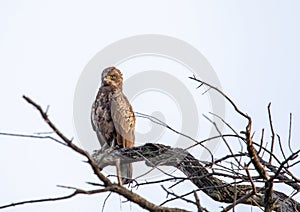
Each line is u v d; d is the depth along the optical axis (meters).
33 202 6.16
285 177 9.00
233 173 8.20
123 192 6.46
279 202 9.01
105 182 6.35
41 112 5.56
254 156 7.52
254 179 8.16
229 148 7.80
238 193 9.43
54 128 5.75
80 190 6.16
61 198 6.17
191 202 7.83
